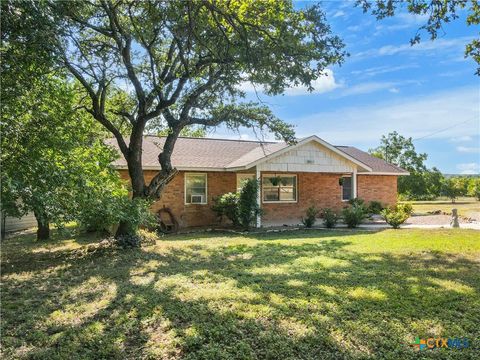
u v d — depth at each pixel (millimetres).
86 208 7516
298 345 3346
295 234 12148
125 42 8719
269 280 5656
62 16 6617
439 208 23797
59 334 3715
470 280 5547
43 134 6957
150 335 3641
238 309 4277
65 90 8008
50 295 5109
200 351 3254
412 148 35500
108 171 9391
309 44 6027
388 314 4090
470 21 6035
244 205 13797
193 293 4945
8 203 6105
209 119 10930
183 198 15211
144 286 5398
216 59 7004
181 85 9617
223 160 16359
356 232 12211
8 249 9641
